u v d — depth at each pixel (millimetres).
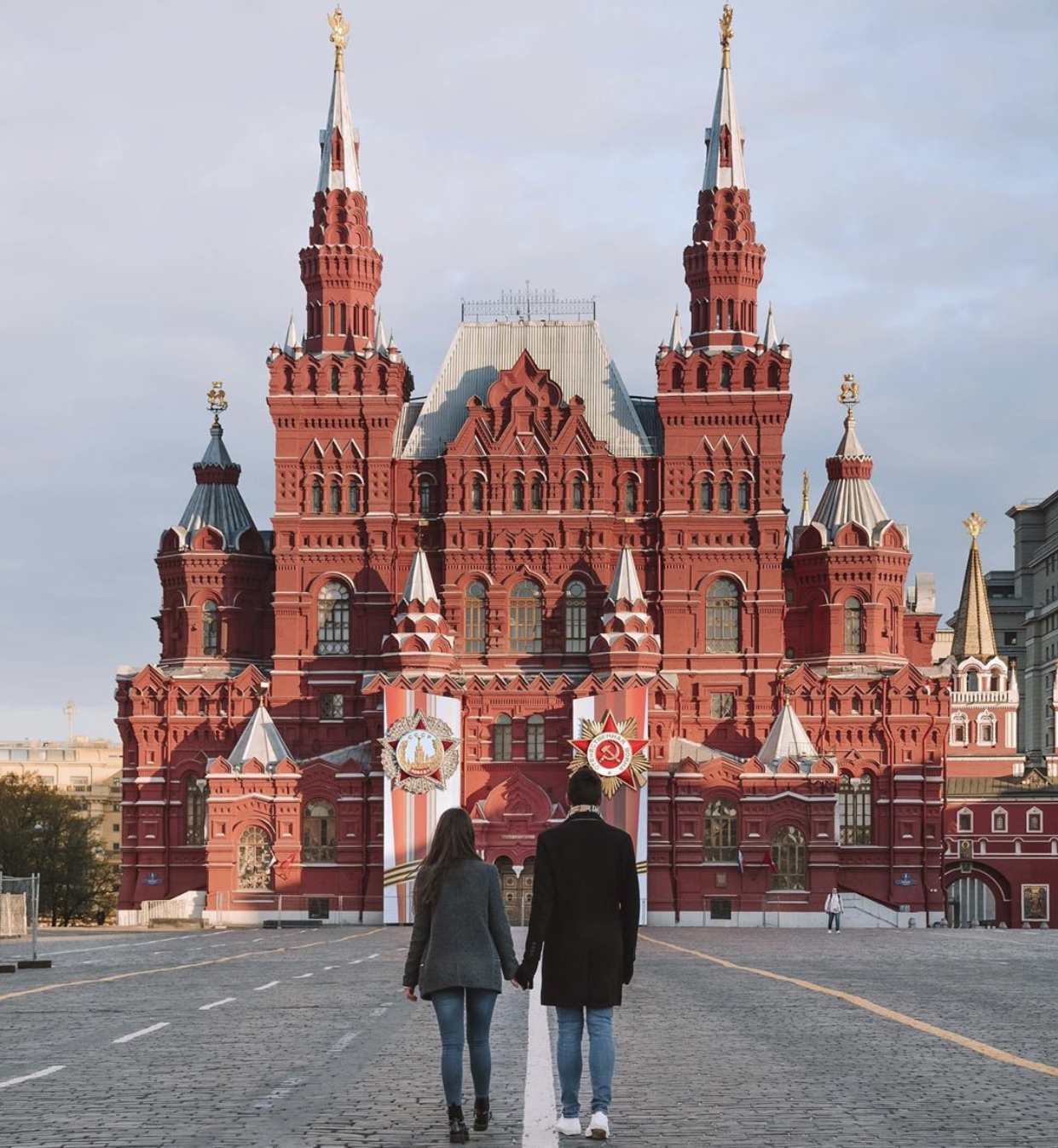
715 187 149750
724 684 144000
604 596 144750
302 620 146250
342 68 154000
